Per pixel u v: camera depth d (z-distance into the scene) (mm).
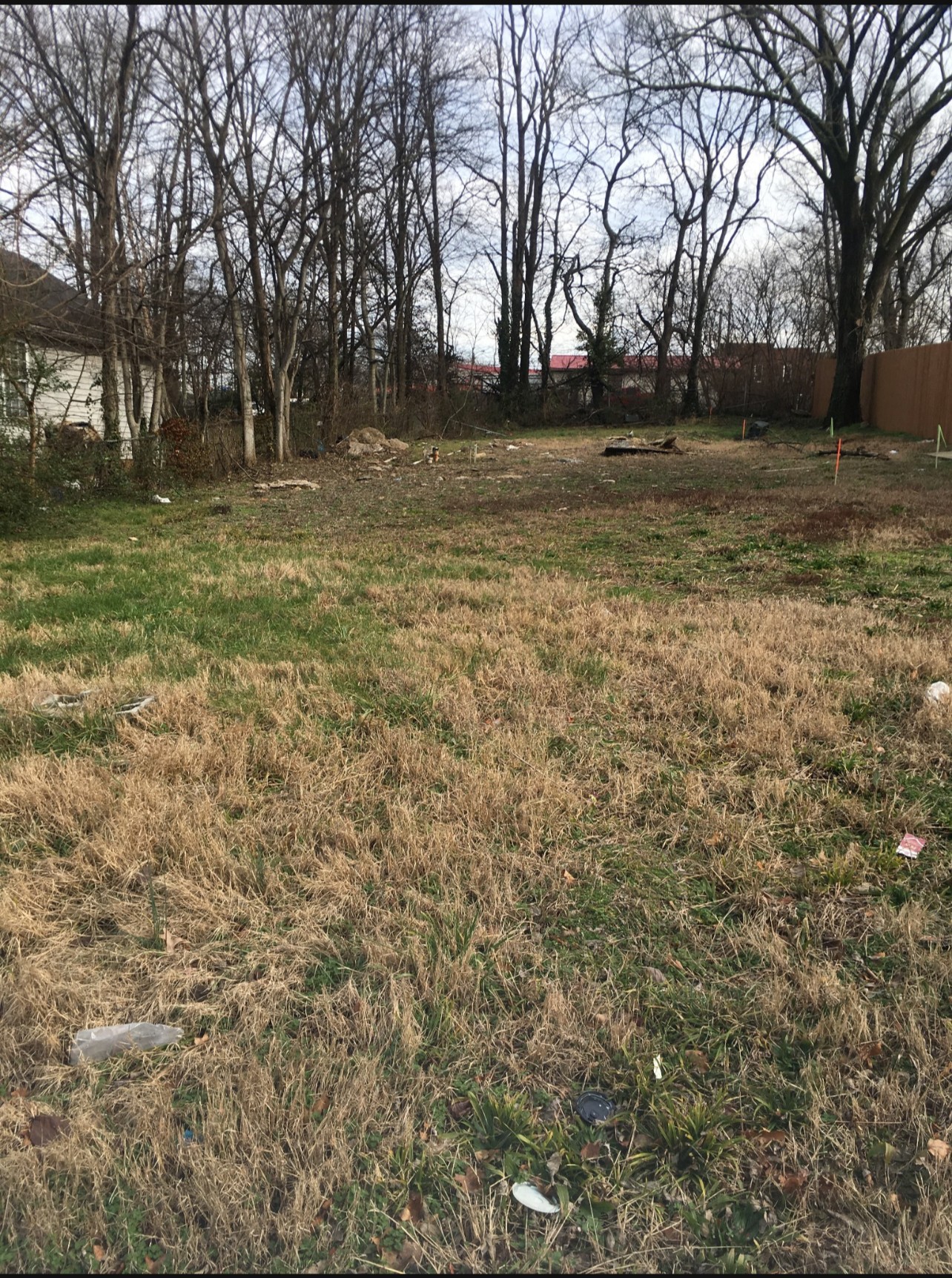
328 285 27547
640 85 24438
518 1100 2225
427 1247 1874
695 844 3414
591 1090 2285
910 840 3365
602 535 11023
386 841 3416
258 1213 1927
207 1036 2449
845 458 20547
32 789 3768
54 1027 2480
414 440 31312
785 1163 2074
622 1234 1911
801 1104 2213
